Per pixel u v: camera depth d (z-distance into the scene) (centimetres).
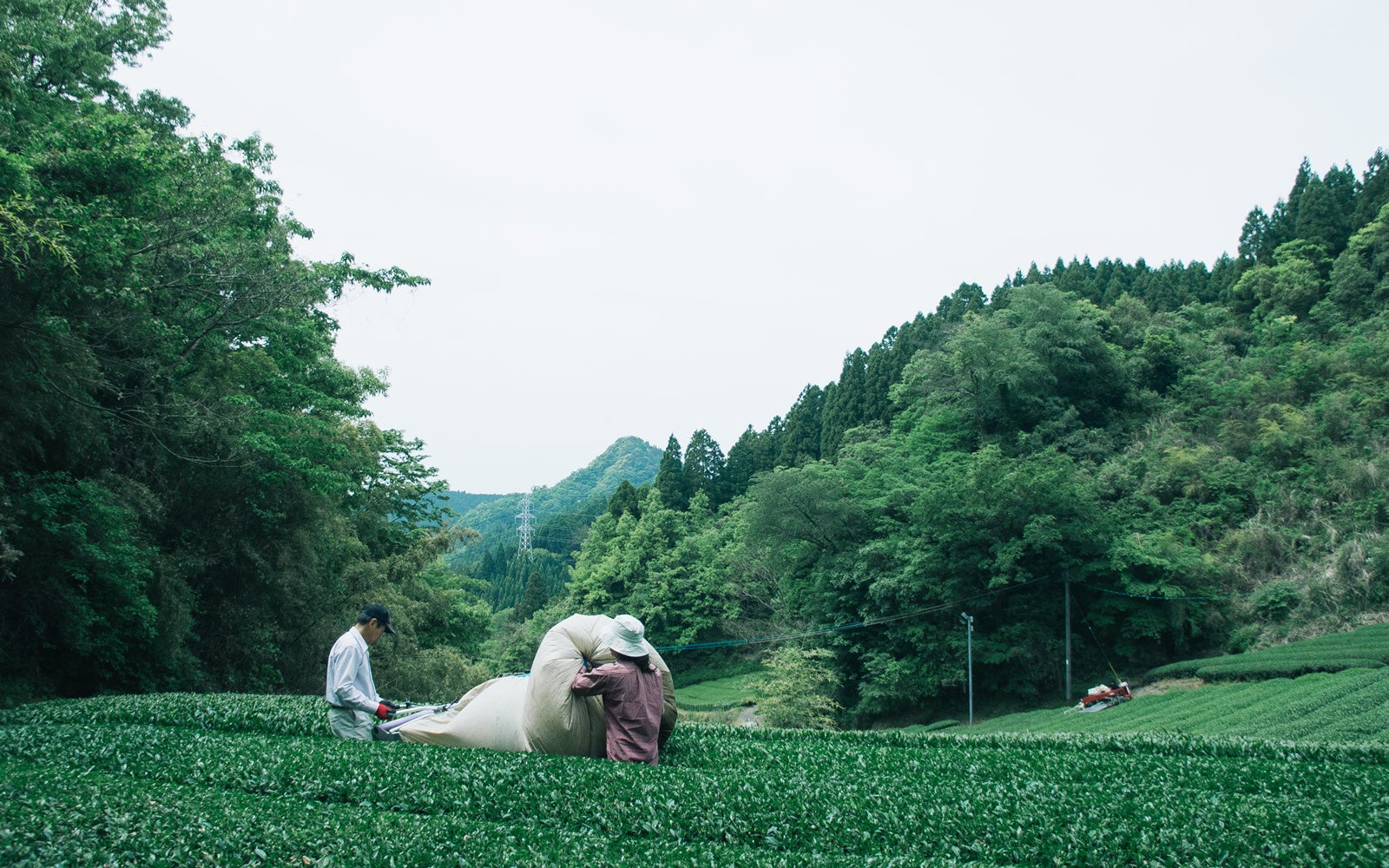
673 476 8550
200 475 1867
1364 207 6881
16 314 1272
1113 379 6291
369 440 2853
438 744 830
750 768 761
